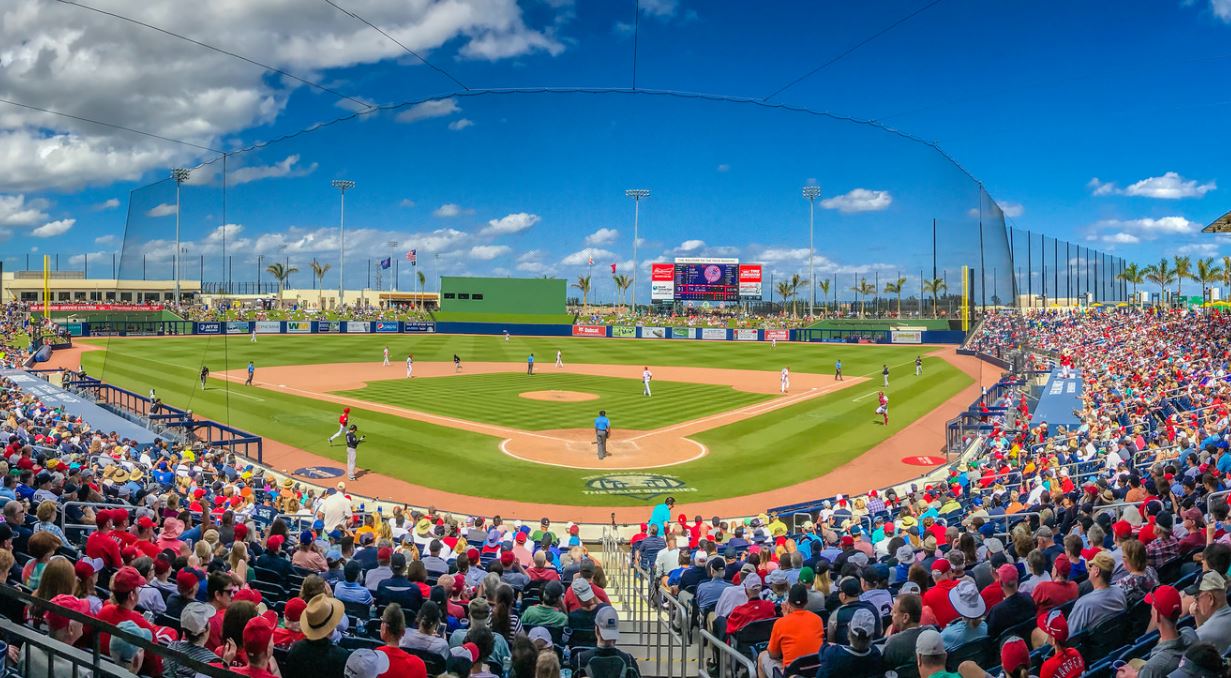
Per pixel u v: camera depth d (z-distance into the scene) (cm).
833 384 5191
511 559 1090
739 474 2712
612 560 1759
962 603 685
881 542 1414
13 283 7675
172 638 619
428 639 658
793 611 712
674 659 902
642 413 3972
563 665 749
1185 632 547
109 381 4038
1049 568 905
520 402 4275
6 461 1412
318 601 539
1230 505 968
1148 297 11306
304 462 2766
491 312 10100
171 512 1245
